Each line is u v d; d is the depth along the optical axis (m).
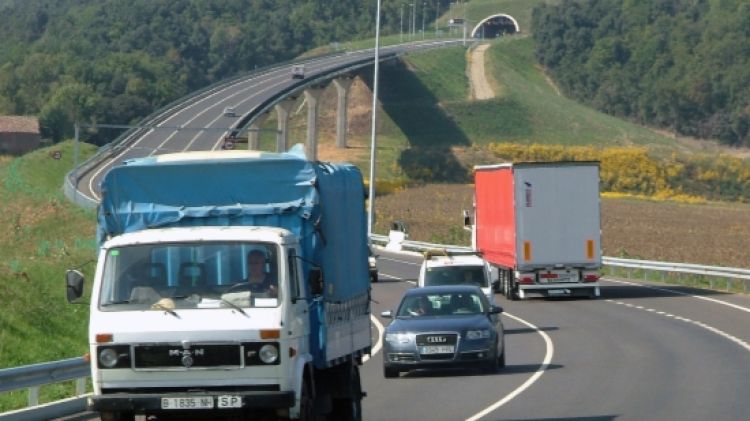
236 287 37.03
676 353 70.19
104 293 37.38
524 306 109.94
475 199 130.88
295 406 36.53
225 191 40.88
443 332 63.66
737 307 102.00
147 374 36.28
